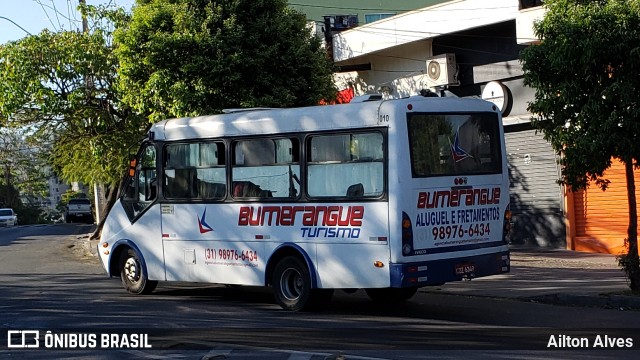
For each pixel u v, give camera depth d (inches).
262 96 768.3
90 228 1684.3
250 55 765.3
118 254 580.7
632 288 489.1
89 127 874.1
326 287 451.2
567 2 461.7
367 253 430.9
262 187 483.5
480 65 829.2
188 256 525.3
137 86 770.8
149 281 562.9
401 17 884.6
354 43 943.0
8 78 800.3
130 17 845.8
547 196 796.0
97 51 821.2
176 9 751.7
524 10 738.2
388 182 422.9
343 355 347.6
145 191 557.6
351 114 441.4
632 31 437.4
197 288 609.0
